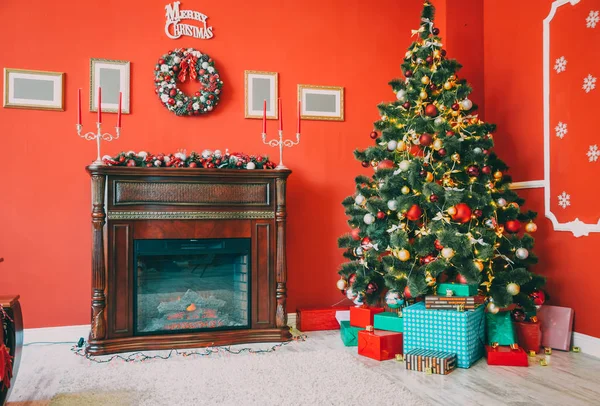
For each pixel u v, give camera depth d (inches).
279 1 172.7
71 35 152.9
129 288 135.3
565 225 142.3
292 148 172.4
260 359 126.0
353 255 155.9
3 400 87.7
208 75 160.2
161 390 103.8
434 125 134.9
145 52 158.9
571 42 141.6
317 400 97.7
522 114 159.8
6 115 146.9
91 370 117.8
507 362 121.6
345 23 179.5
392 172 138.5
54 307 149.0
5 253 145.6
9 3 147.7
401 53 183.5
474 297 123.6
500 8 169.5
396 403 95.8
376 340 127.2
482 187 133.3
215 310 145.1
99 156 134.5
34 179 148.7
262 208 145.3
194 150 162.1
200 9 164.6
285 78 172.2
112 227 133.7
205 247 141.1
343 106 177.6
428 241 127.6
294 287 170.9
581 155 138.0
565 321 137.6
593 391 102.9
